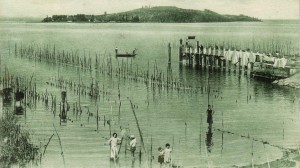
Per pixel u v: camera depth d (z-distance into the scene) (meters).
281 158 23.22
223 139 25.14
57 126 26.00
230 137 25.39
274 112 28.16
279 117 27.66
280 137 25.69
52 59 31.86
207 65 33.22
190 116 27.39
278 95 30.11
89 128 25.83
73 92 29.95
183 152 23.80
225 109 28.36
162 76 32.78
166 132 25.62
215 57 33.03
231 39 32.75
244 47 33.06
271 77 32.81
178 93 30.42
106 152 23.95
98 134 25.34
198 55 33.03
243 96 29.89
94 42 32.34
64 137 24.92
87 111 27.75
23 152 23.42
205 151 23.78
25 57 31.59
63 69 31.70
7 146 23.39
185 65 33.16
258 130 26.16
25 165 23.05
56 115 27.09
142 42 32.62
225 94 30.36
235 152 23.84
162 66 33.16
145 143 24.61
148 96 29.77
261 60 33.00
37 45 31.67
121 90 30.53
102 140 24.83
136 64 32.88
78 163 23.06
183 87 31.48
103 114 27.50
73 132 25.38
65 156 23.52
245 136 25.48
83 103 28.70
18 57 31.56
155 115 27.22
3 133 23.94
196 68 33.28
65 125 26.11
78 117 27.08
